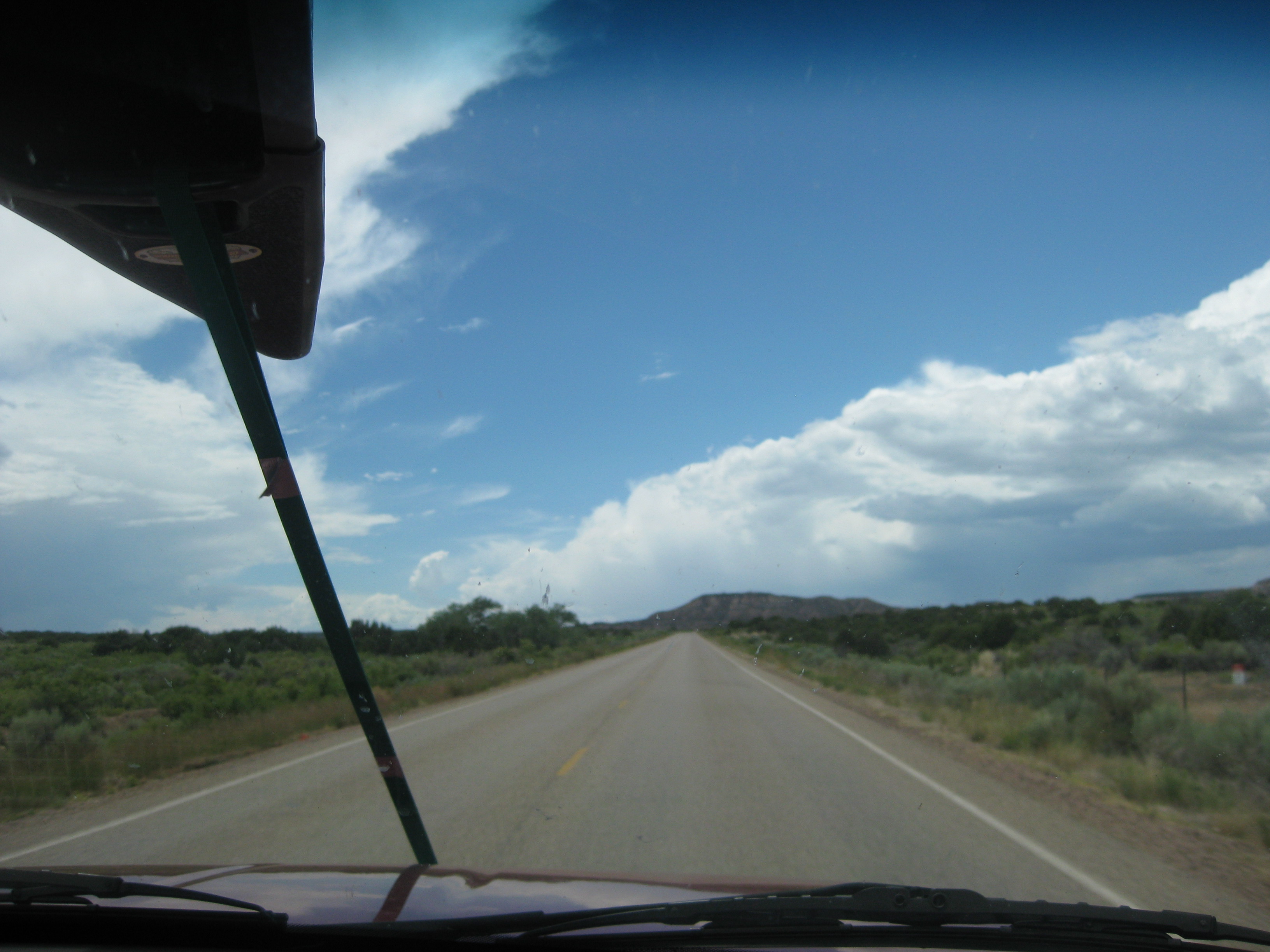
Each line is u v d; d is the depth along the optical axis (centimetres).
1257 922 504
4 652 2394
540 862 625
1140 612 3644
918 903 284
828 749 1243
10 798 883
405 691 2288
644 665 3788
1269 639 2467
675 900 312
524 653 5012
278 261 241
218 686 1852
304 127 199
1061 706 1419
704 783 951
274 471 235
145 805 873
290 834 718
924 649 4291
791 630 7031
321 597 256
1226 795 873
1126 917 283
